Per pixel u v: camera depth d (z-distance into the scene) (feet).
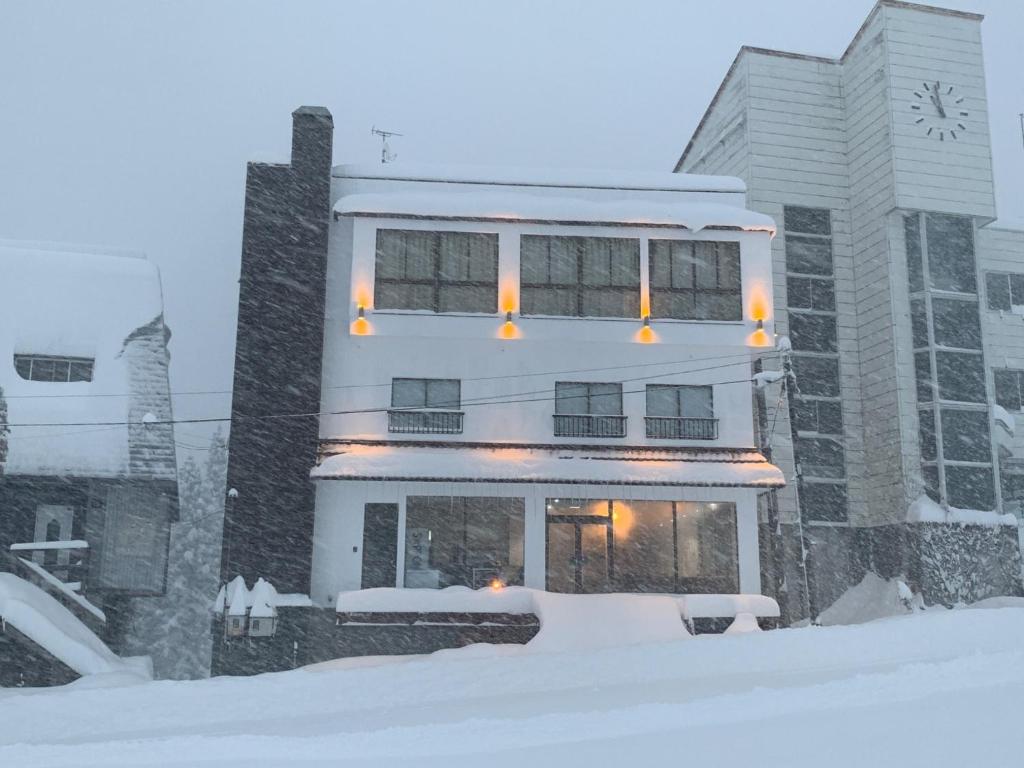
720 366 103.14
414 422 99.04
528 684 58.75
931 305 124.77
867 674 47.60
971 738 30.17
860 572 127.13
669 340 102.68
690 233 104.83
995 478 122.01
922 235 126.52
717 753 31.14
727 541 99.40
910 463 121.90
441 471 94.58
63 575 98.53
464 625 90.33
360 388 99.60
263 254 100.99
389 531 96.17
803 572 91.97
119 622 101.09
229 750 35.94
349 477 93.30
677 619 86.38
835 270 134.00
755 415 108.06
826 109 138.92
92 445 97.04
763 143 135.74
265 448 97.04
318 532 96.17
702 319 103.55
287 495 96.27
